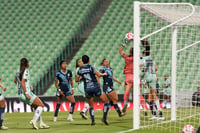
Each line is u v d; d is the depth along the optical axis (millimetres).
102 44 77125
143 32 74875
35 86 66938
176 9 40125
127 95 43969
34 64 74250
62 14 85812
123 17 83500
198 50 59156
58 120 45625
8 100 58188
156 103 42125
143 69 41969
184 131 31031
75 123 42094
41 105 37750
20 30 82688
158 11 40031
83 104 59094
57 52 76562
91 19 83312
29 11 87125
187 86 58062
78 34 80375
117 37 78688
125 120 44000
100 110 57875
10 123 43375
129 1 87188
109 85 41656
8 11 87375
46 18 85250
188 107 53469
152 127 37031
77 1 88562
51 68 73312
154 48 71000
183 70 59844
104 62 41625
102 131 35281
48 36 80688
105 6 86688
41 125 38438
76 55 74688
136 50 36094
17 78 37062
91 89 38312
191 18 40281
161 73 66500
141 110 50969
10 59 76062
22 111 58375
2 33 82188
